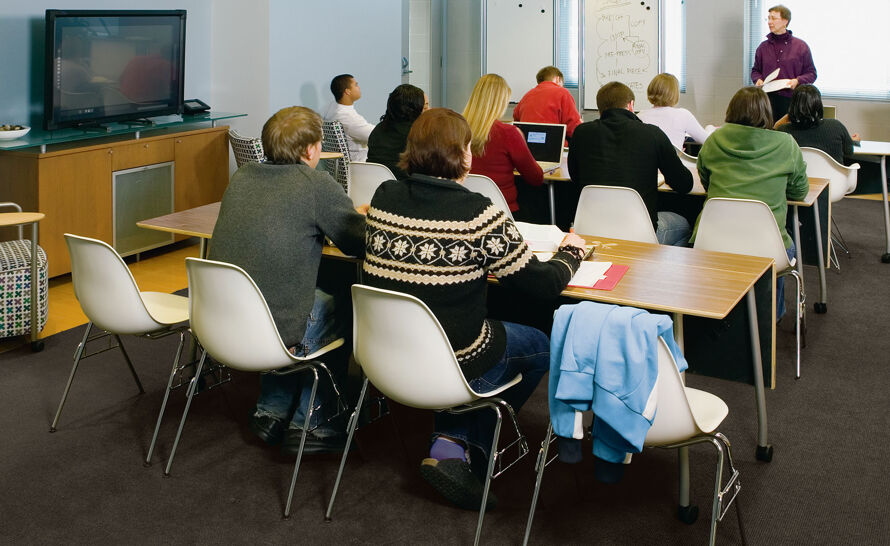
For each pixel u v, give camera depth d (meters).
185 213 3.57
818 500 2.71
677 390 2.09
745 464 2.93
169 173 5.61
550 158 5.04
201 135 5.81
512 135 4.24
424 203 2.40
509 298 3.31
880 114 8.12
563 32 9.47
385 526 2.58
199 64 6.44
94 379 3.67
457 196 2.39
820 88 8.36
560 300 3.21
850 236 6.10
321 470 2.93
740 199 3.51
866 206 7.02
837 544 2.47
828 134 4.93
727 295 2.52
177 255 5.73
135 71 5.40
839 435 3.15
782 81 7.55
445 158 2.41
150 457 2.96
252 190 2.77
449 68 10.28
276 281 2.72
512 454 3.00
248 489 2.80
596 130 4.05
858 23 8.05
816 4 8.22
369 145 4.96
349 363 3.03
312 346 2.86
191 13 6.29
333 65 7.01
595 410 2.08
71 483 2.82
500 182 4.30
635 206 3.73
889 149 5.32
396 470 2.92
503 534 2.53
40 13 5.23
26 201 4.82
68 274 5.18
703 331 2.96
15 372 3.74
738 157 3.77
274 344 2.63
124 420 3.29
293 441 2.93
